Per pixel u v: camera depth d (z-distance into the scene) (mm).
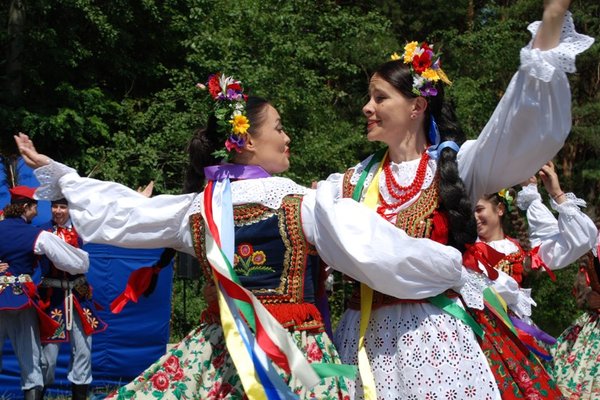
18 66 12039
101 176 11781
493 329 3191
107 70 13273
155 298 6754
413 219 3137
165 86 13797
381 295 3137
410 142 3287
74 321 5902
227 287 2939
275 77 11797
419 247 2904
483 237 4539
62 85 11875
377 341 3119
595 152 15695
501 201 4598
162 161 12320
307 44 12578
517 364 3170
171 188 12242
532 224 4391
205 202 3094
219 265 2965
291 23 12164
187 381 3016
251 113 3180
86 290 5988
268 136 3197
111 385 6590
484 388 3016
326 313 3258
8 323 5590
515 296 3857
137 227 3246
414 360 3029
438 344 3025
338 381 2980
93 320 6004
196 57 11742
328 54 12789
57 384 6613
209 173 3176
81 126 11773
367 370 3006
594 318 5098
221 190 3113
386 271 2904
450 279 2979
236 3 12281
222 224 3053
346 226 2938
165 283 6840
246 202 3072
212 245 3010
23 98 12297
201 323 3176
